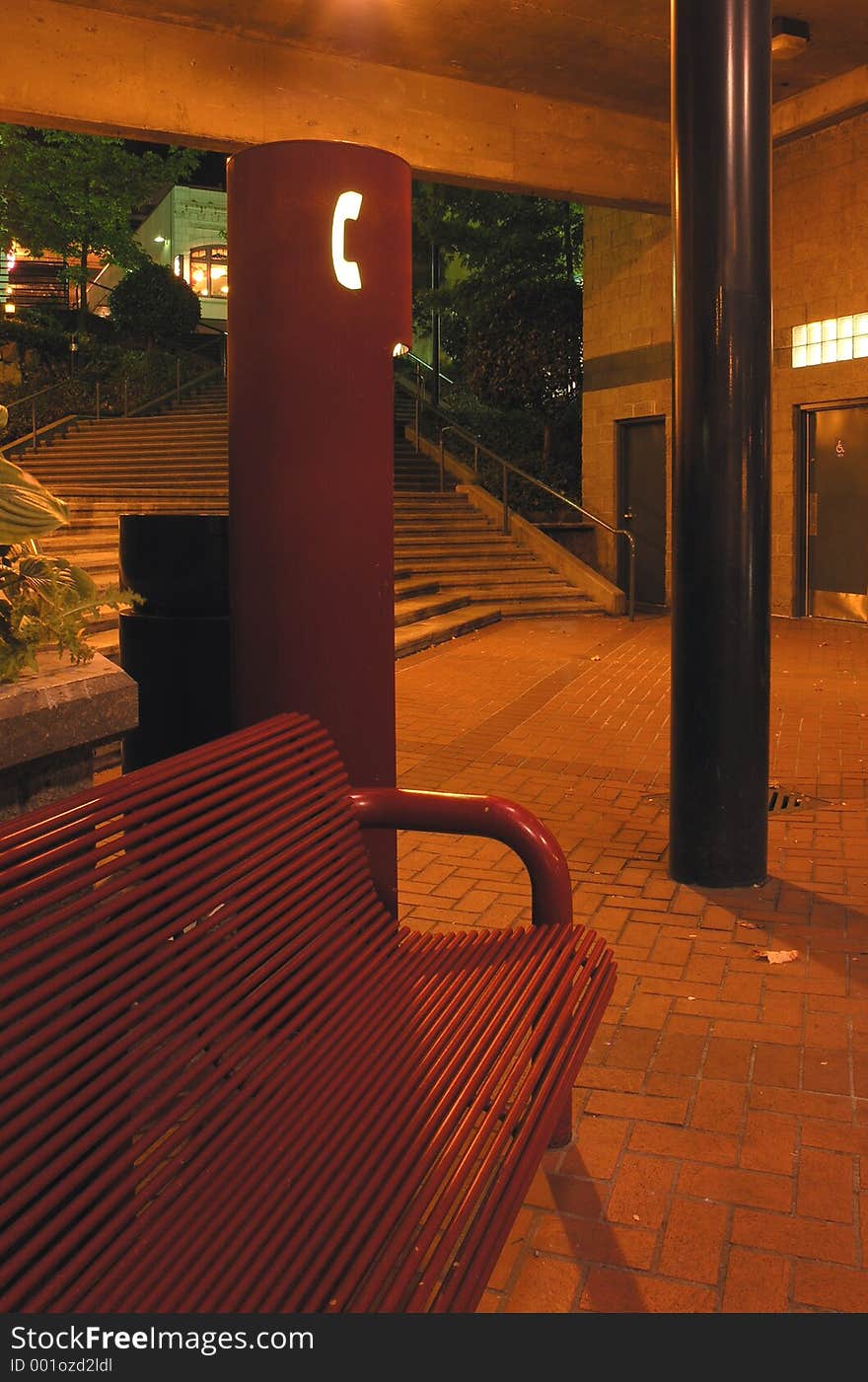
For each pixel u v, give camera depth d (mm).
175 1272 1690
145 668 4676
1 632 2371
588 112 13695
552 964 2910
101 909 1999
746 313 4816
